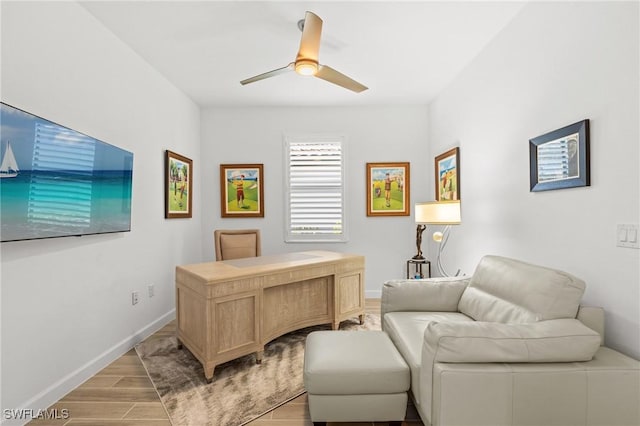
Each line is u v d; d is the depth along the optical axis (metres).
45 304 2.02
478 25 2.64
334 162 4.49
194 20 2.50
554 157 2.12
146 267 3.14
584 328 1.52
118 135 2.73
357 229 4.52
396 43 2.88
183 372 2.41
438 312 2.49
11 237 1.67
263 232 4.51
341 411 1.71
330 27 2.62
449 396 1.44
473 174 3.21
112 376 2.37
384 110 4.49
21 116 1.72
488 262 2.36
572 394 1.45
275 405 2.01
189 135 4.12
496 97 2.80
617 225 1.71
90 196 2.25
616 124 1.71
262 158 4.50
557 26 2.10
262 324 2.57
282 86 3.79
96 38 2.47
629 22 1.63
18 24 1.85
